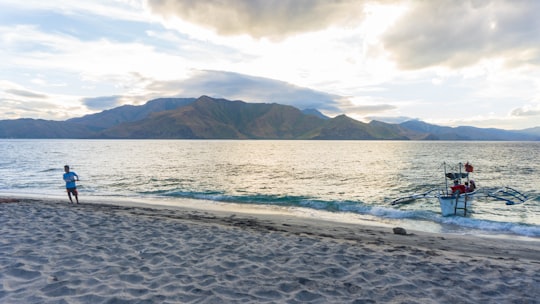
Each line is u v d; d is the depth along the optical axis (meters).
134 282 5.72
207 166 49.22
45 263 6.52
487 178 34.03
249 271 6.53
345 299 5.30
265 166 49.62
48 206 14.97
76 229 9.66
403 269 6.93
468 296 5.59
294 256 7.65
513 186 27.77
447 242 10.59
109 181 30.66
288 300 5.18
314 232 11.38
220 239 9.06
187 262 6.95
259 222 13.14
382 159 66.81
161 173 38.34
